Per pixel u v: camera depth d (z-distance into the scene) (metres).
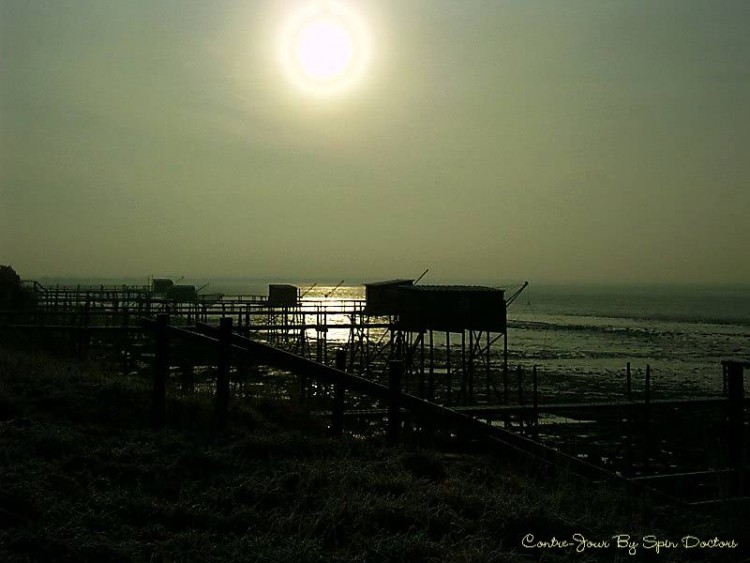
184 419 11.26
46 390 11.92
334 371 11.03
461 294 35.88
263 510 7.27
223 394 10.94
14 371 13.41
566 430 24.44
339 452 9.58
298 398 19.06
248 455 9.27
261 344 11.08
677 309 181.50
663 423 23.06
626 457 18.84
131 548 6.03
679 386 42.59
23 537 5.92
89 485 7.52
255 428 11.26
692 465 19.22
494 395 38.03
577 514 7.87
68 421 10.32
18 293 42.06
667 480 10.52
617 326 109.81
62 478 7.59
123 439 9.63
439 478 9.05
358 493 7.68
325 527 6.83
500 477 9.27
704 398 17.56
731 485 10.14
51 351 24.08
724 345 76.00
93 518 6.61
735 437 12.49
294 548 6.17
